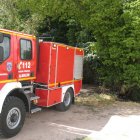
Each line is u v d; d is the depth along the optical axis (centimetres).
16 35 814
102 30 1319
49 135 812
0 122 756
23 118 820
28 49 873
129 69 1312
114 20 1302
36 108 912
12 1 1798
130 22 1274
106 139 802
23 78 852
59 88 1040
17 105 794
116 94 1490
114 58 1339
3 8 1789
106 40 1352
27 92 895
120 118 1040
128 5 1275
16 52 814
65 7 1284
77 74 1202
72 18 1452
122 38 1297
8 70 785
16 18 1795
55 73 1000
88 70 1784
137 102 1406
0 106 745
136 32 1252
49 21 1970
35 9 1347
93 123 956
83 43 1733
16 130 795
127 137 827
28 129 855
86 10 1302
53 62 979
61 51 1033
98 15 1242
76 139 790
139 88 1404
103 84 1532
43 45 959
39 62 959
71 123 942
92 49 1440
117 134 851
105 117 1045
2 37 747
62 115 1038
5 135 770
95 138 805
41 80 964
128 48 1295
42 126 892
